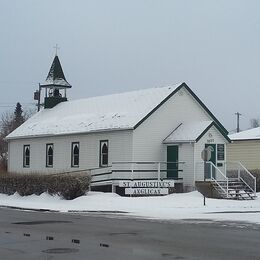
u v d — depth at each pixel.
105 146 35.56
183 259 11.08
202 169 33.28
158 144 34.75
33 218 20.89
